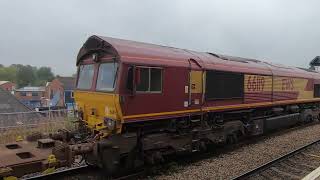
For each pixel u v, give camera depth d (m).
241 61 15.82
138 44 11.14
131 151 10.52
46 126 16.81
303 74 21.06
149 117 10.62
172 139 11.65
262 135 17.89
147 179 10.51
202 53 14.05
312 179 10.08
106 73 10.42
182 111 11.75
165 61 11.11
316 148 14.83
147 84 10.54
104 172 11.05
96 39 10.77
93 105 10.87
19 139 10.34
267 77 16.84
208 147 14.62
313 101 22.47
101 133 10.32
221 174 10.82
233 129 14.62
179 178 10.46
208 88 12.95
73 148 9.16
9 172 7.41
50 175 10.65
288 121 19.42
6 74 131.50
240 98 14.79
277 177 10.70
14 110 34.66
